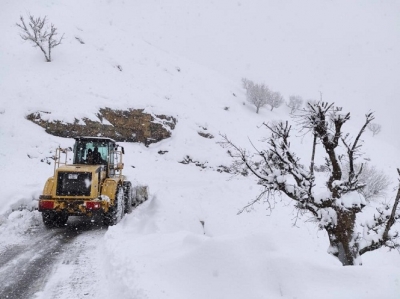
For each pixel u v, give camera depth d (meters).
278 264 3.60
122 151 10.40
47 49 28.64
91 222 9.23
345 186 5.73
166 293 3.55
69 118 19.16
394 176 28.66
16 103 19.05
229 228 10.70
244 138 28.58
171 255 4.58
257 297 3.26
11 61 25.50
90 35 35.41
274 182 6.00
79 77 24.81
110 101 22.73
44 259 5.75
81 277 4.85
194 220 10.14
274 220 11.80
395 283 3.32
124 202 10.16
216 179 19.78
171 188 14.37
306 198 5.93
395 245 5.88
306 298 3.10
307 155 29.31
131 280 4.02
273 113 43.66
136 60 34.59
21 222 8.53
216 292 3.48
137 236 7.13
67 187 8.12
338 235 5.73
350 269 3.53
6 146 16.05
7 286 4.51
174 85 33.78
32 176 13.70
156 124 23.48
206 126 27.33
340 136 5.74
